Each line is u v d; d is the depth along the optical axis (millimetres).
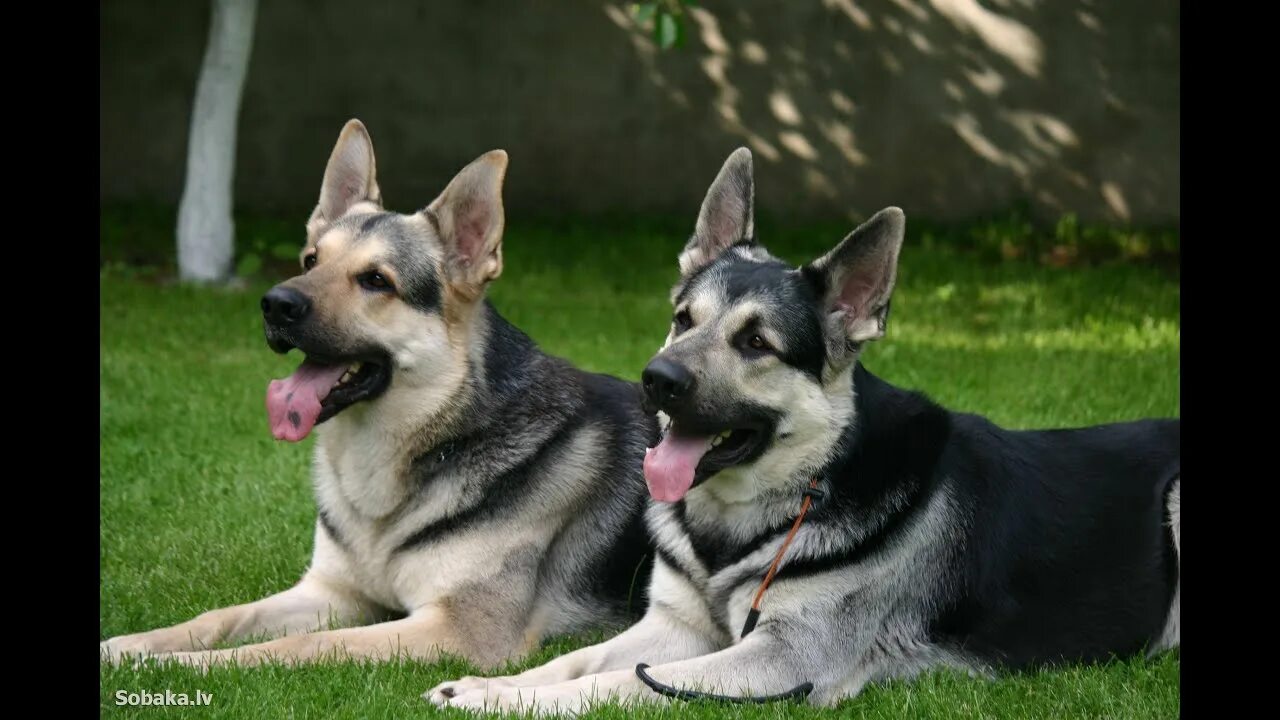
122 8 16406
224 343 10336
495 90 16859
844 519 4648
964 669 4766
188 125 16625
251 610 5156
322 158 16891
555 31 16703
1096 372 9875
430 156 16984
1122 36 15984
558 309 11992
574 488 5383
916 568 4711
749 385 4516
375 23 16672
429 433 5168
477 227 5238
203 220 12750
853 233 4555
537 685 4496
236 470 7188
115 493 6758
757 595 4648
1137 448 5277
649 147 16891
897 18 16297
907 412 4918
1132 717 4383
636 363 9812
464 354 5262
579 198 17078
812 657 4562
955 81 16328
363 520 5238
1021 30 16125
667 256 14789
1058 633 4914
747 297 4594
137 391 8719
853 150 16609
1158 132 16062
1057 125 16234
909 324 11805
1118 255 15234
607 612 5461
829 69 16484
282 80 16703
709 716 4273
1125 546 5035
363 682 4535
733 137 16734
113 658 4613
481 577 5113
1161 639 5086
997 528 4867
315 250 5219
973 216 16531
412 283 5117
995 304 12734
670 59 16656
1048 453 5195
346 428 5207
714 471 4582
